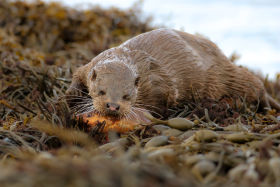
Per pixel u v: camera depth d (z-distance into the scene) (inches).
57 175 316.5
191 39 868.0
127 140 547.5
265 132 581.3
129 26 1608.0
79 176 312.3
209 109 740.0
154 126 593.3
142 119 631.8
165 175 338.6
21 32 1552.7
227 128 587.5
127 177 316.2
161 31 834.2
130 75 685.3
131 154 410.3
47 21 1582.2
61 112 636.7
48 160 363.9
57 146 562.9
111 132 584.4
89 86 718.5
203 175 389.4
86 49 1296.8
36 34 1566.2
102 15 1638.8
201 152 476.1
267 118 743.7
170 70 789.9
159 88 751.7
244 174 376.5
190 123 564.7
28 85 909.2
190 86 818.8
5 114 775.7
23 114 738.8
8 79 965.8
